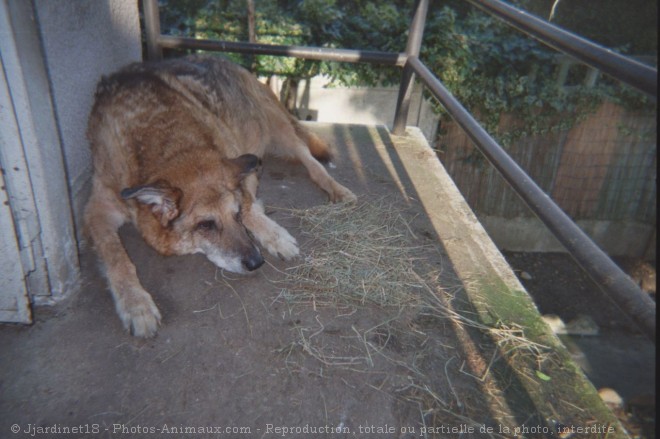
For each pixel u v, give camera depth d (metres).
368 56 2.04
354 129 2.21
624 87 4.00
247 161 1.46
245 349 1.24
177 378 1.18
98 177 1.50
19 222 1.21
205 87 1.71
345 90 3.96
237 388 1.17
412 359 1.25
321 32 3.86
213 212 1.40
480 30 4.20
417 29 2.00
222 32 3.76
